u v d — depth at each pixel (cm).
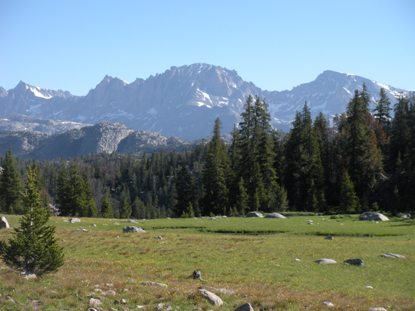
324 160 11706
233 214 9731
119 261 3612
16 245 2395
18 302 1777
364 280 3128
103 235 5091
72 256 3809
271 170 10881
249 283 2861
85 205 12488
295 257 3931
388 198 10456
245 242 4700
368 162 10744
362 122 11494
